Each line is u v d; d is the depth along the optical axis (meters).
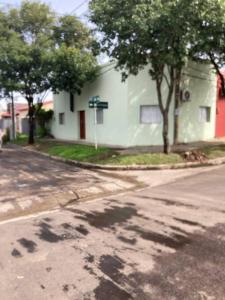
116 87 17.39
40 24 21.78
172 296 3.51
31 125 23.91
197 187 8.73
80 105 21.41
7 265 4.45
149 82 16.78
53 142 21.95
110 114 18.05
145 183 9.91
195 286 3.69
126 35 11.19
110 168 12.40
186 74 17.67
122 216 6.47
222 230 5.36
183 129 17.88
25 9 21.53
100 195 8.58
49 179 10.70
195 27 10.73
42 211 7.27
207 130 19.58
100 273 4.10
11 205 7.71
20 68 20.59
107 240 5.21
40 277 4.07
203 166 12.54
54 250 4.90
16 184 9.96
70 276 4.06
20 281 3.99
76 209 7.25
